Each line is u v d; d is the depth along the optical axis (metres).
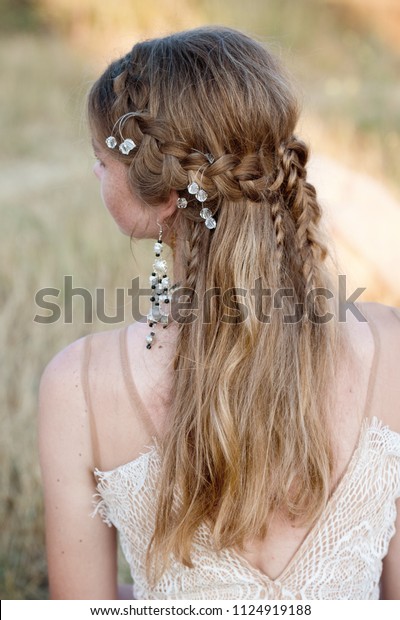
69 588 1.51
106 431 1.40
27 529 2.90
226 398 1.33
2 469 3.05
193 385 1.35
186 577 1.42
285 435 1.35
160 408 1.39
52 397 1.41
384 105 6.31
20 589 2.75
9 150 6.08
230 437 1.33
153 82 1.32
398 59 8.09
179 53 1.33
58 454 1.43
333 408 1.41
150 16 8.20
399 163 5.16
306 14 8.62
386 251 4.01
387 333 1.46
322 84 7.16
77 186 5.34
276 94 1.34
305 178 1.46
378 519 1.45
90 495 1.46
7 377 3.57
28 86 7.31
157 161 1.33
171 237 1.46
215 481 1.36
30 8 8.92
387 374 1.44
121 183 1.42
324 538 1.40
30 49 8.07
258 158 1.34
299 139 1.44
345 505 1.41
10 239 4.52
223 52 1.33
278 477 1.36
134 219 1.45
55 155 6.01
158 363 1.39
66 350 1.43
